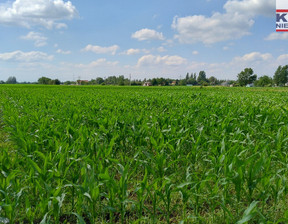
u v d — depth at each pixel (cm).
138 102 1449
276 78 13062
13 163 421
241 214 367
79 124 763
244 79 12294
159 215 375
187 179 378
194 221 358
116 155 609
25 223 363
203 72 18538
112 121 686
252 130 643
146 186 324
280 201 402
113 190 319
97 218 364
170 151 549
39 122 740
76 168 427
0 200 343
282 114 749
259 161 342
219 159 398
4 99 1546
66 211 388
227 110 912
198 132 611
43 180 357
